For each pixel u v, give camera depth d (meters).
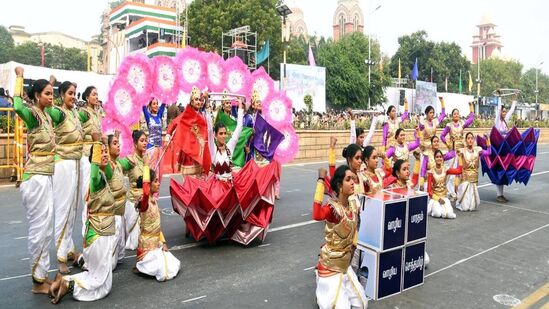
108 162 4.98
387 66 46.75
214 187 6.73
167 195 10.41
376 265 4.93
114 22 44.22
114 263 5.72
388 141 10.74
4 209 8.89
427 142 11.01
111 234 4.88
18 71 4.88
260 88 9.35
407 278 5.28
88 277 4.85
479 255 6.71
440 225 8.48
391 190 5.54
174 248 6.68
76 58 65.06
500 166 10.58
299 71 31.27
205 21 35.09
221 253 6.52
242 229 6.89
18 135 11.13
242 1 35.56
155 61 8.23
